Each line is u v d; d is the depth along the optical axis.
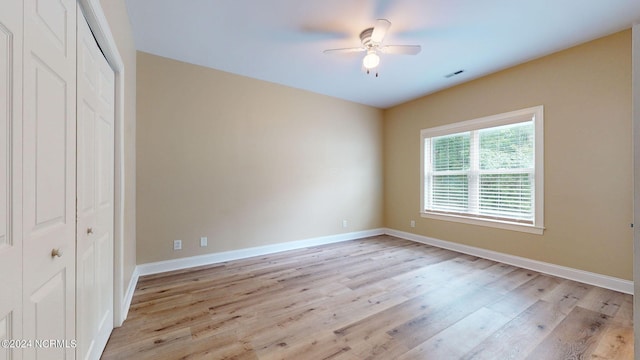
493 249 3.56
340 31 2.58
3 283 0.71
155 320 2.01
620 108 2.55
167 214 3.08
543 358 1.61
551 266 3.00
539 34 2.61
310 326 1.95
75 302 1.16
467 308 2.23
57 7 0.99
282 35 2.65
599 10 2.23
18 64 0.77
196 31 2.57
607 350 1.68
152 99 3.00
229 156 3.50
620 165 2.55
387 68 3.40
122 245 1.96
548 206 3.03
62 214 1.04
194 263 3.25
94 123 1.43
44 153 0.91
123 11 2.04
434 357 1.62
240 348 1.69
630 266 2.49
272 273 3.03
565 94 2.90
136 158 2.89
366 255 3.76
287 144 4.01
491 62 3.22
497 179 3.55
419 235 4.58
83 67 1.26
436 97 4.30
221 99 3.45
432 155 4.43
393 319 2.05
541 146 3.08
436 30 2.55
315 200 4.31
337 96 4.50
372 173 5.06
